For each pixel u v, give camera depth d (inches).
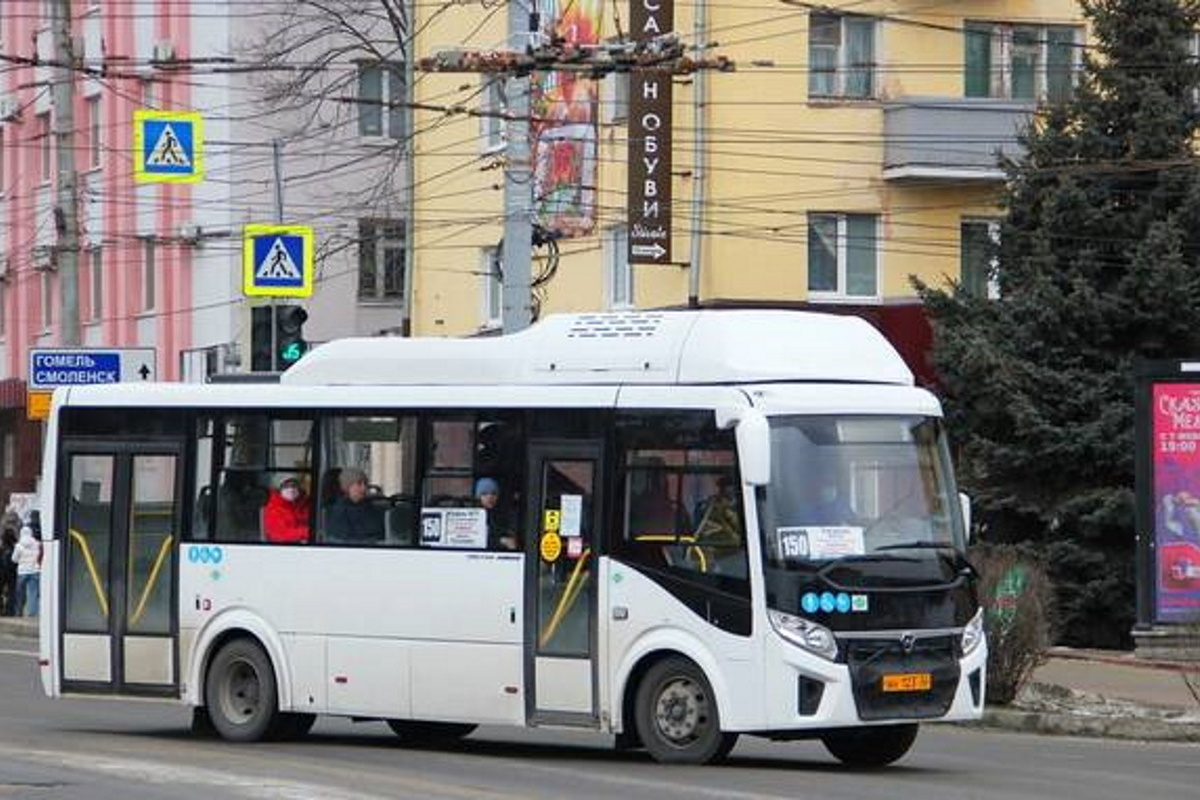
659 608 975.6
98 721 1277.1
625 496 993.5
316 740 1148.5
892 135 2144.4
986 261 1929.1
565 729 1146.0
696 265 2090.3
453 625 1041.5
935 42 2174.0
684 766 968.9
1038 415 1740.9
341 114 2945.4
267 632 1103.6
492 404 1041.5
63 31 2097.7
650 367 1002.7
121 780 924.0
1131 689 1402.6
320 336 2928.2
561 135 2265.0
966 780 942.4
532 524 1020.5
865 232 2155.5
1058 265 1812.3
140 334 3063.5
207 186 2891.2
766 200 2116.1
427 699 1050.1
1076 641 1768.0
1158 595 1547.7
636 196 2050.9
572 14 2209.6
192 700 1128.8
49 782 916.6
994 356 1750.7
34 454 3368.6
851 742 1029.2
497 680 1027.3
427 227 2586.1
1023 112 2052.2
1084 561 1742.1
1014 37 2207.2
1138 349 1790.1
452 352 1067.9
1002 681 1310.3
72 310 2128.4
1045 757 1084.5
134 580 1153.4
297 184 2918.3
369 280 2965.1
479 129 2476.6
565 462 1014.4
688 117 2101.4
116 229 3115.2
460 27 2506.2
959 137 2144.4
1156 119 1802.4
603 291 2246.6
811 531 951.6
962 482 1792.6
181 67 2479.1
